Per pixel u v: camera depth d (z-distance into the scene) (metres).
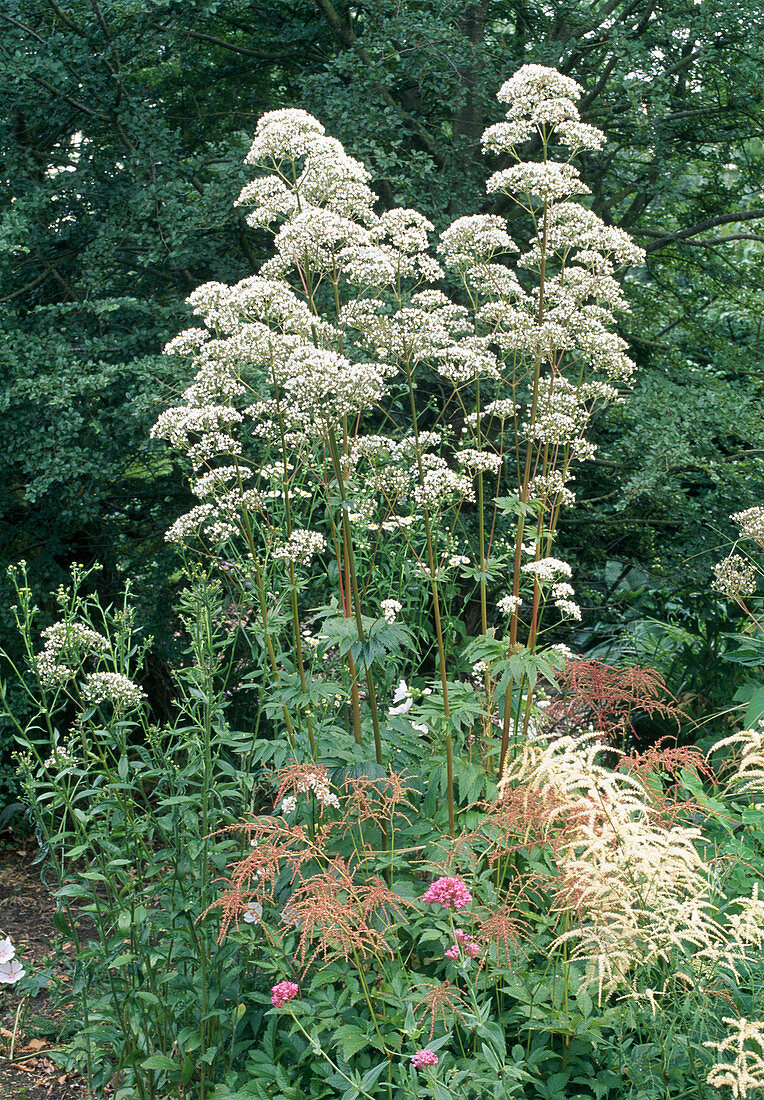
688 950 2.94
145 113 7.04
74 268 7.65
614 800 2.87
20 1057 4.08
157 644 7.40
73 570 3.55
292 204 3.64
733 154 8.83
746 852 3.54
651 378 7.54
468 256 3.85
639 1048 2.86
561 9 7.53
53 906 5.75
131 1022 3.39
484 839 3.15
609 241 3.75
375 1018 2.74
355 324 3.47
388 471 3.75
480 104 7.48
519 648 3.61
